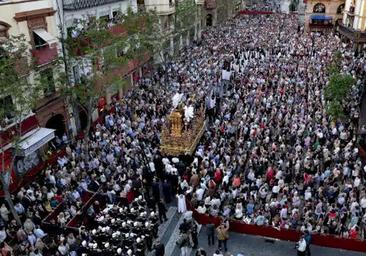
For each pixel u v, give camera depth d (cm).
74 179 2334
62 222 1966
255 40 5991
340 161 2464
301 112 3177
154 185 2200
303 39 6041
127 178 2367
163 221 2147
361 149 2572
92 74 2834
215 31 6931
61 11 2967
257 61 4788
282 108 3275
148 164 2495
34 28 2708
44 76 2545
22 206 2064
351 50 5225
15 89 1989
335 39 6047
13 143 2148
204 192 2247
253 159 2448
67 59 2903
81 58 2894
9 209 2103
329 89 3144
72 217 2034
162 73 4344
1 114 1930
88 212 2098
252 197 2145
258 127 2923
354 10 5841
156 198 2184
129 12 3578
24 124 2503
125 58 2975
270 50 5319
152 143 2862
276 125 3005
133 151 2622
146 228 1927
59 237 1864
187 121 2798
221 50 5369
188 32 5678
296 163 2398
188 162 2720
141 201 2117
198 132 2980
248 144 2703
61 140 3016
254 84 3928
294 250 1936
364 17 5462
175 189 2362
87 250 1800
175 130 2775
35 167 2494
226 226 1909
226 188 2228
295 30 7075
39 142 2530
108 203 2197
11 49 2120
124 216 2022
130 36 3525
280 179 2255
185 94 3503
